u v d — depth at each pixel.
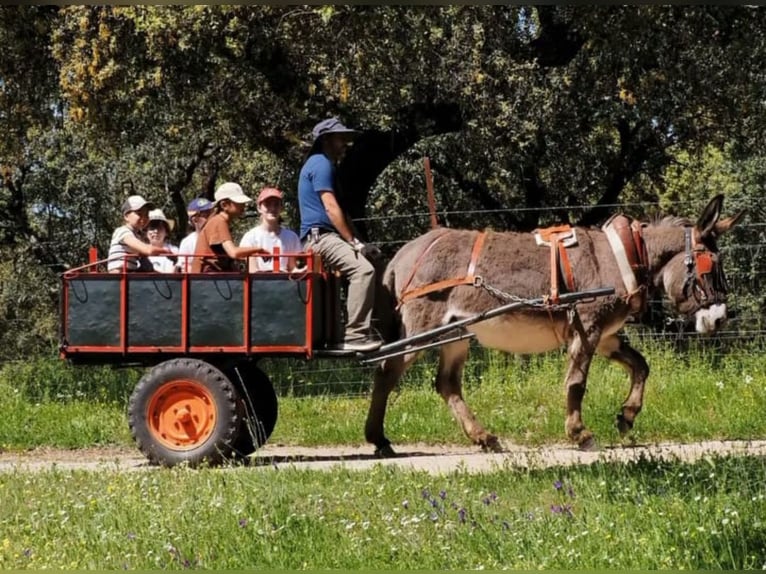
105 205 33.38
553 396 15.09
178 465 11.06
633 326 17.17
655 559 7.00
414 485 9.45
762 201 29.44
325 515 8.53
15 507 9.27
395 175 28.81
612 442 12.98
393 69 21.34
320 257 11.93
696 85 24.05
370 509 8.68
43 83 22.88
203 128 24.36
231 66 21.27
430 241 12.32
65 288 11.77
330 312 12.06
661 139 28.05
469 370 16.53
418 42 20.25
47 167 32.53
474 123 23.08
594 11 20.94
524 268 12.05
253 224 31.88
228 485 9.70
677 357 16.27
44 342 31.39
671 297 12.36
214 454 11.52
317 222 12.05
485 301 12.04
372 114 22.69
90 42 20.02
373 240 28.95
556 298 11.78
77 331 11.75
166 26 19.41
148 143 29.58
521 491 9.18
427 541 7.71
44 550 7.81
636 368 12.67
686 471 9.57
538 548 7.37
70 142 30.61
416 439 13.71
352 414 14.89
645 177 31.11
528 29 25.70
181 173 31.22
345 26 20.02
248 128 22.56
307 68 21.61
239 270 12.23
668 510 8.16
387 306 12.42
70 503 9.16
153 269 12.93
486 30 22.66
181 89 21.66
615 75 23.36
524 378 15.98
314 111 22.28
